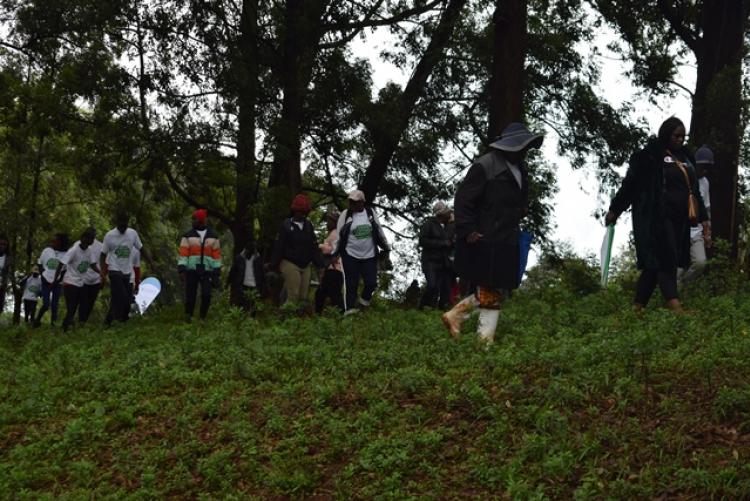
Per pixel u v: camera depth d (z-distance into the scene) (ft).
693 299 37.88
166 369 34.32
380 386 28.43
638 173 35.78
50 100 89.86
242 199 92.32
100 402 31.58
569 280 45.80
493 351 30.50
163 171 90.07
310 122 88.89
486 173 31.83
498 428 24.00
